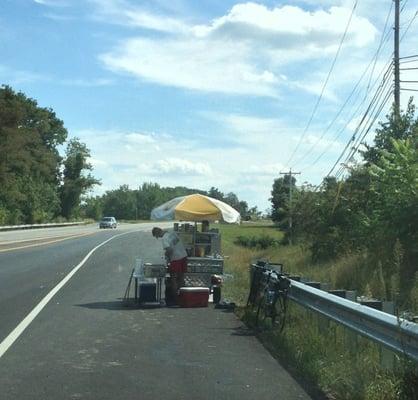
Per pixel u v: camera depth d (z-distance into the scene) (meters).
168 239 13.95
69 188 111.38
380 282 12.25
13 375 7.20
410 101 21.61
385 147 21.28
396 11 24.14
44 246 34.84
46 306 12.73
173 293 13.84
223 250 37.47
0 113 77.31
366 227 16.86
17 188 79.00
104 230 70.12
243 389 6.75
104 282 17.47
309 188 33.19
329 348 8.15
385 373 6.53
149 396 6.43
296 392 6.67
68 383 6.89
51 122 110.00
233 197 159.75
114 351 8.58
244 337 9.77
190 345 9.09
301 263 22.55
